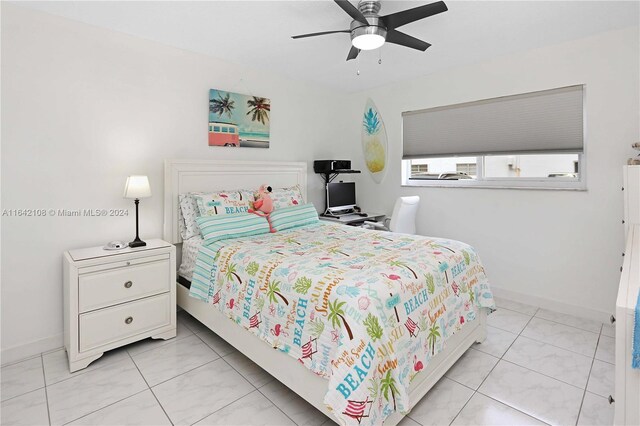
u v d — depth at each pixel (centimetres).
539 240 310
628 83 260
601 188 276
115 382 204
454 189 364
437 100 369
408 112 395
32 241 233
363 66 347
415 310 172
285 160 390
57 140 239
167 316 257
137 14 235
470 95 343
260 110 358
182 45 289
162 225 294
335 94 445
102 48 255
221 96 325
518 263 323
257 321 194
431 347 178
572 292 294
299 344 167
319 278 174
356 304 151
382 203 430
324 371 153
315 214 345
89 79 251
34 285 234
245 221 286
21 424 169
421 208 394
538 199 308
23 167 227
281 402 187
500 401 185
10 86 220
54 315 243
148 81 280
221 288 226
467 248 238
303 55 314
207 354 238
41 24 229
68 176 245
